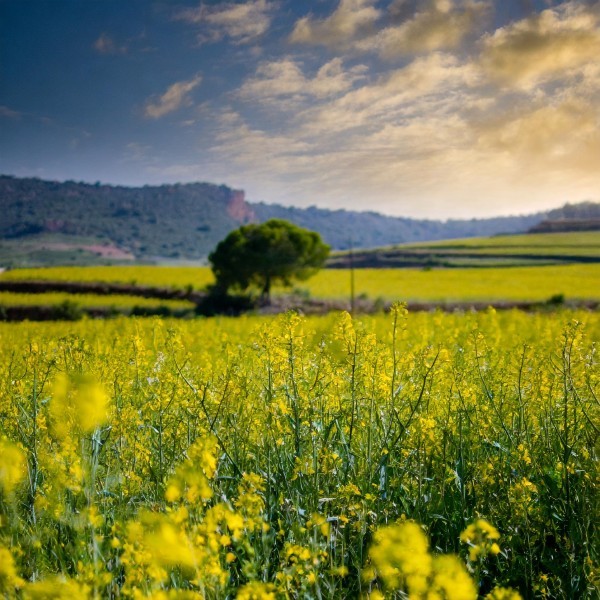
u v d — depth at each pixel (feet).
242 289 212.64
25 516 13.17
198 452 10.52
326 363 17.07
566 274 289.74
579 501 14.67
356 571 12.76
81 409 11.40
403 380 18.35
